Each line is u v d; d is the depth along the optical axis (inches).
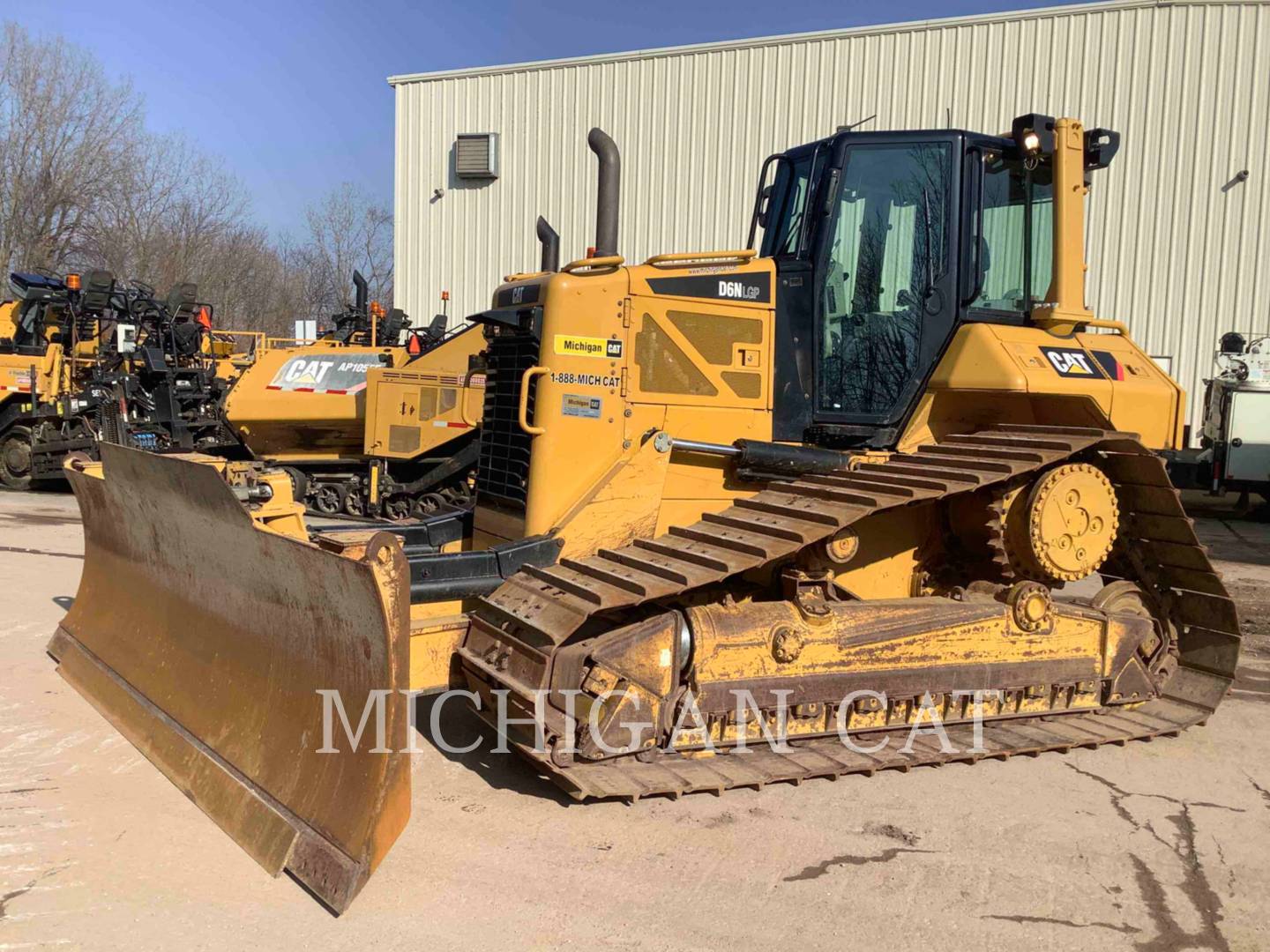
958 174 191.5
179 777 160.4
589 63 726.5
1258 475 516.4
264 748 149.5
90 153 1294.3
